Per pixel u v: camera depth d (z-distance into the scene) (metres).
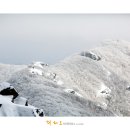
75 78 91.31
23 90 53.72
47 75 76.31
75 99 50.19
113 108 75.50
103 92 84.50
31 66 77.19
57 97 46.28
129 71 108.31
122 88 91.06
